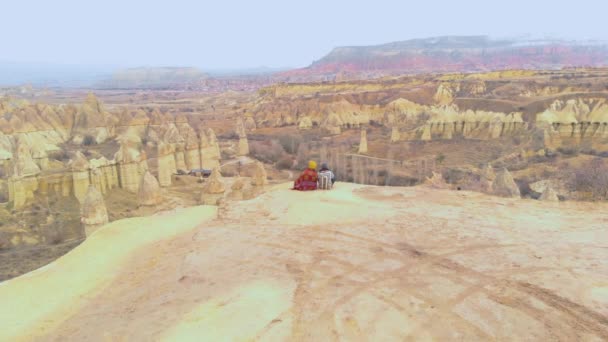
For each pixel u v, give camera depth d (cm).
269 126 11444
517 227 1172
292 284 898
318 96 12850
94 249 1271
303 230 1249
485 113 7894
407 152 7144
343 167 6381
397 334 694
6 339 830
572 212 1327
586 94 7244
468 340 668
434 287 845
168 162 5328
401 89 12700
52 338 816
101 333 793
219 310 805
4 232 3522
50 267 1173
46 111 7375
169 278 1010
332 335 700
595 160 5091
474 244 1056
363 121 10494
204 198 4019
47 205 4184
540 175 4747
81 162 4412
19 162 4206
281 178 6153
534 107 7406
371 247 1080
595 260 923
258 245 1150
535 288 811
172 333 738
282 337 701
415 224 1237
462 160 6238
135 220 1527
